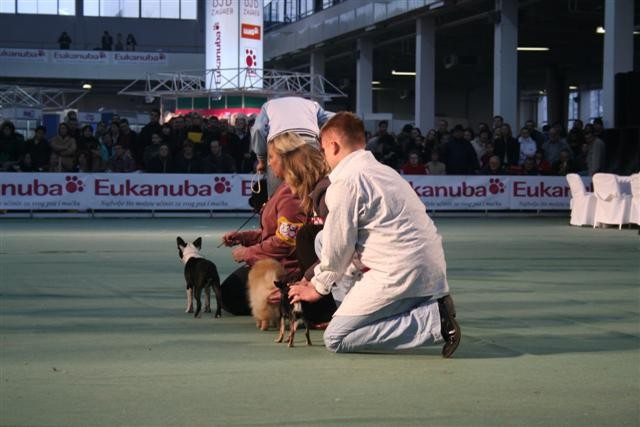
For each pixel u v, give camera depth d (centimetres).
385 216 520
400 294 524
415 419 400
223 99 3322
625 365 519
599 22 3366
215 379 475
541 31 3603
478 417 404
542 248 1302
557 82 4916
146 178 1995
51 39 5722
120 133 2070
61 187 1962
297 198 645
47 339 588
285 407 418
